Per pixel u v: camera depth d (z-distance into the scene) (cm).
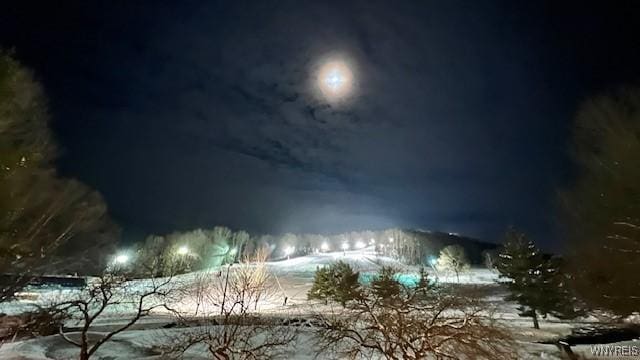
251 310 977
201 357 868
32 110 661
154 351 958
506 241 2586
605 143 805
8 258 655
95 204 1122
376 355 758
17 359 882
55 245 784
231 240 6147
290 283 4366
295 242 11894
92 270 884
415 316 693
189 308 1084
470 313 681
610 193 802
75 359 942
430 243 9819
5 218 612
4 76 609
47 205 720
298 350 789
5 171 609
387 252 10031
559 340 1364
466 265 5244
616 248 794
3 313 874
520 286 2433
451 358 646
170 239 5934
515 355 691
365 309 711
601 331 1527
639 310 826
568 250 912
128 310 1641
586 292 894
